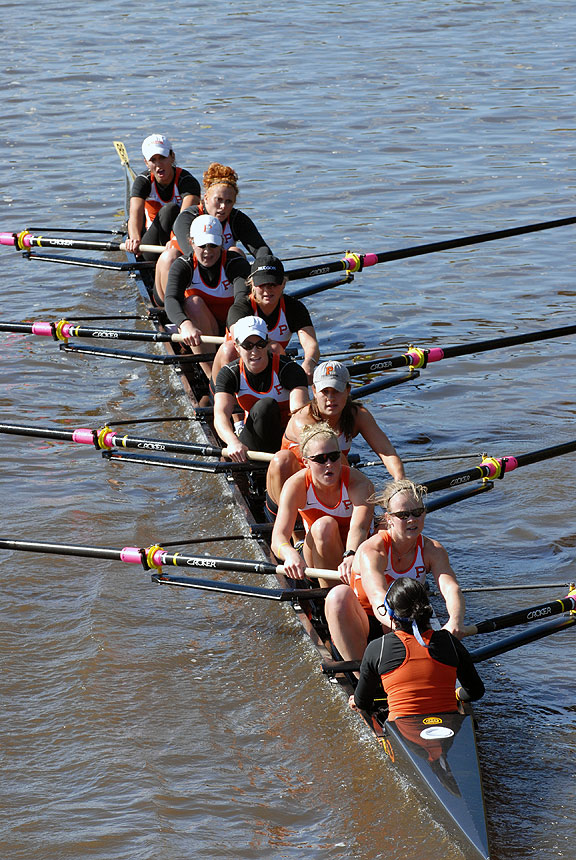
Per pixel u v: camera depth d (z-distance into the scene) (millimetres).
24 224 65562
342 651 25281
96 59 106875
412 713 22625
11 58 107688
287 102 91375
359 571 25391
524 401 43312
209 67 103250
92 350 42156
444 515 34906
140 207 52750
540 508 34938
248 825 21594
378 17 125562
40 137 83062
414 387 45250
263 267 35812
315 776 23031
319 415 29938
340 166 75688
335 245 61812
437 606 30016
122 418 42094
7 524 33938
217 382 34375
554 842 20969
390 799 22156
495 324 51125
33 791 22516
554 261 59062
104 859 20547
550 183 71000
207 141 81438
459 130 83062
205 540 30594
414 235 62938
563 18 122750
